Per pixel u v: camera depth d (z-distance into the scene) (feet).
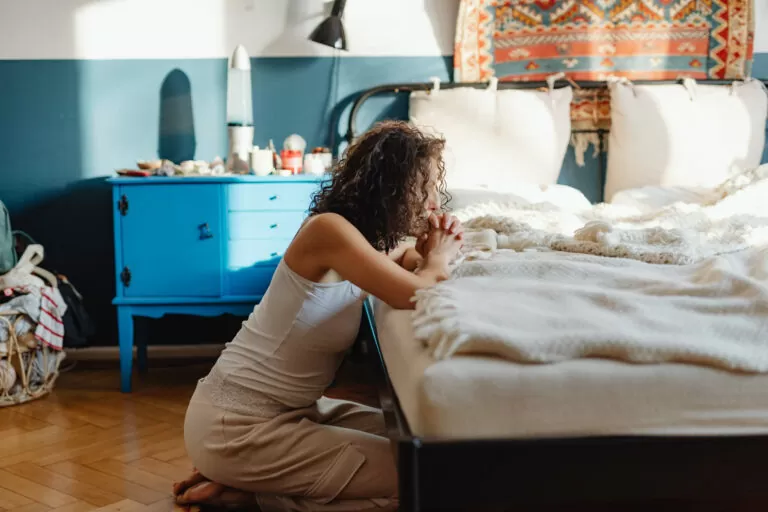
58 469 7.59
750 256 6.61
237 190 10.53
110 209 11.88
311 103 11.97
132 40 11.69
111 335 12.06
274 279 6.08
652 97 11.60
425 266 5.95
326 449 5.80
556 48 11.91
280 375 6.04
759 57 12.27
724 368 4.43
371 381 11.00
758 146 11.69
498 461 4.10
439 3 11.94
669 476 4.16
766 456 4.17
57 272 11.93
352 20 11.89
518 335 4.56
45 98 11.70
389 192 5.74
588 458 4.13
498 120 11.49
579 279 5.87
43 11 11.56
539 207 10.03
